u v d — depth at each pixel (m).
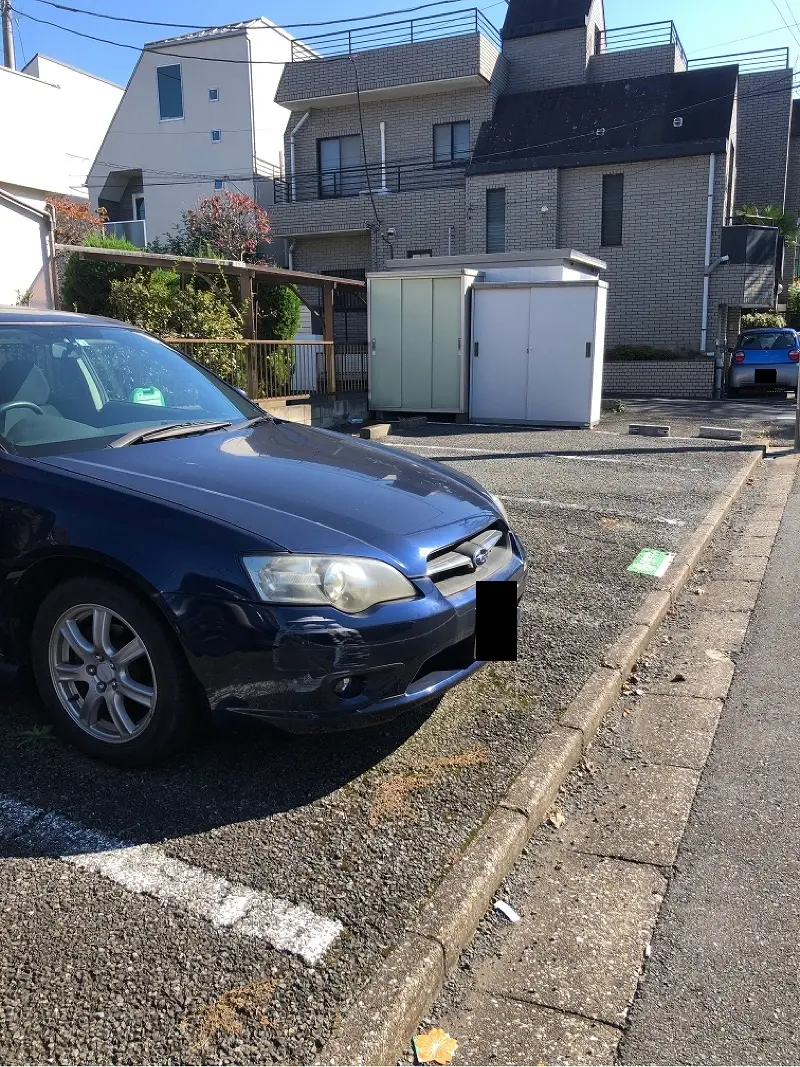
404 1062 2.09
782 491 8.89
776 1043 2.15
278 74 26.95
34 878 2.58
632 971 2.40
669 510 7.50
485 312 13.50
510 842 2.82
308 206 24.20
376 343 14.05
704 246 20.45
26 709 3.67
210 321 11.02
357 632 2.89
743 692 4.21
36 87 14.08
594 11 24.42
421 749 3.44
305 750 3.39
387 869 2.67
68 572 3.21
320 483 3.46
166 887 2.55
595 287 12.79
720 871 2.84
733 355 19.52
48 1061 1.95
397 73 23.23
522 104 23.06
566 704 3.86
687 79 21.81
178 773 3.19
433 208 23.02
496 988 2.34
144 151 27.28
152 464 3.40
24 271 10.12
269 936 2.36
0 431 3.46
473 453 10.48
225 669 2.88
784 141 26.48
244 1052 1.99
